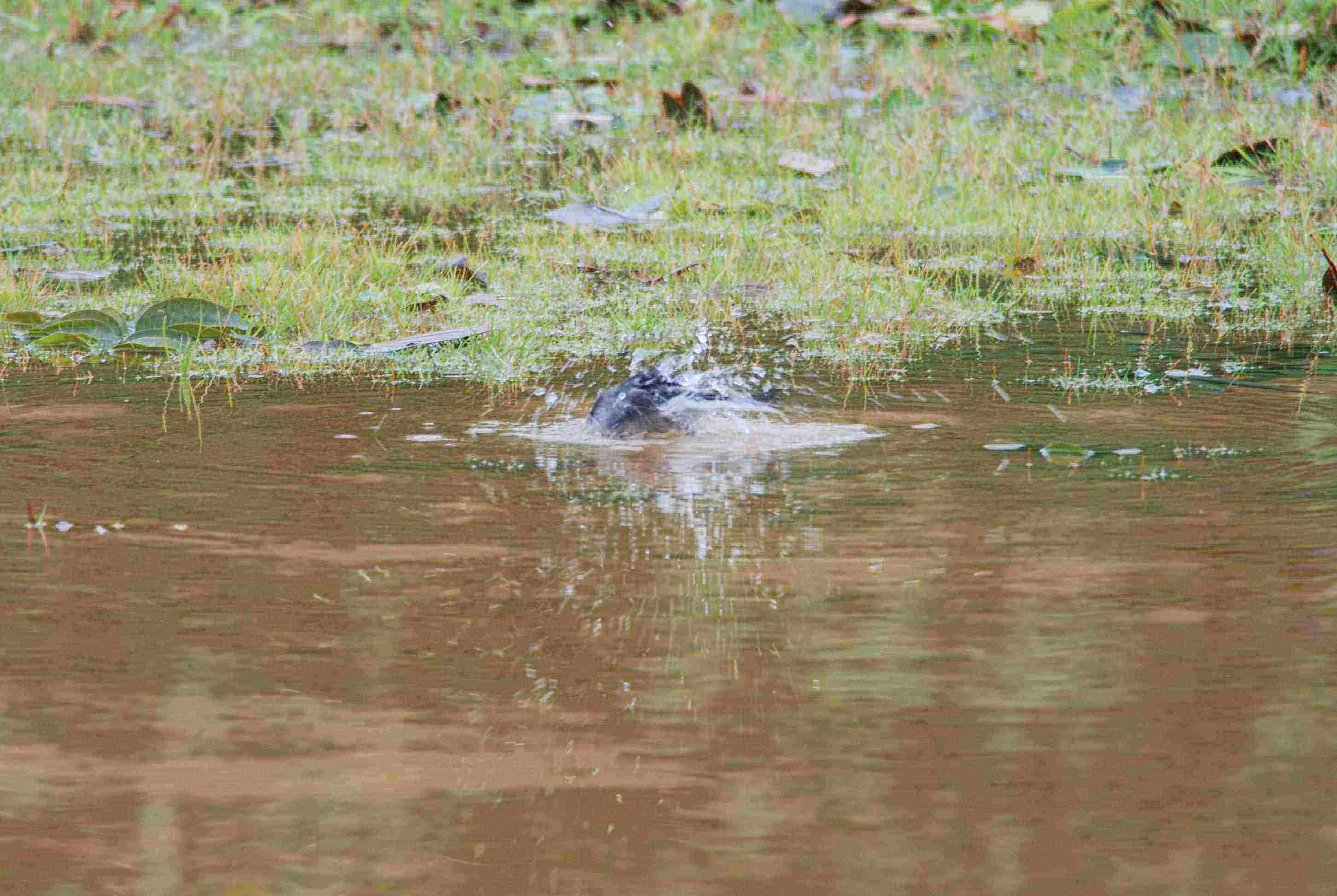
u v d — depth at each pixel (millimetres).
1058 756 7703
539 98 40156
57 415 15672
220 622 9633
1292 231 24422
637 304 21938
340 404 16312
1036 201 29016
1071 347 19422
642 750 7824
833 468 13578
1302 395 16547
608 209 28938
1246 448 14156
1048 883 6531
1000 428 15102
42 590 10188
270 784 7438
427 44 45469
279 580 10430
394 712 8297
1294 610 9688
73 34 47062
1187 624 9477
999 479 13062
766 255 25016
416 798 7324
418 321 20609
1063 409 15977
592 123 37688
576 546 11242
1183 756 7691
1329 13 39438
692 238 27031
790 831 6977
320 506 12289
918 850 6812
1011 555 10898
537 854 6762
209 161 33344
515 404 16391
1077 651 9062
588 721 8172
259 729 8062
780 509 12203
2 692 8531
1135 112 35719
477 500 12516
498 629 9523
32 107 38906
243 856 6758
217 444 14445
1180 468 13414
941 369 18109
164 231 27562
